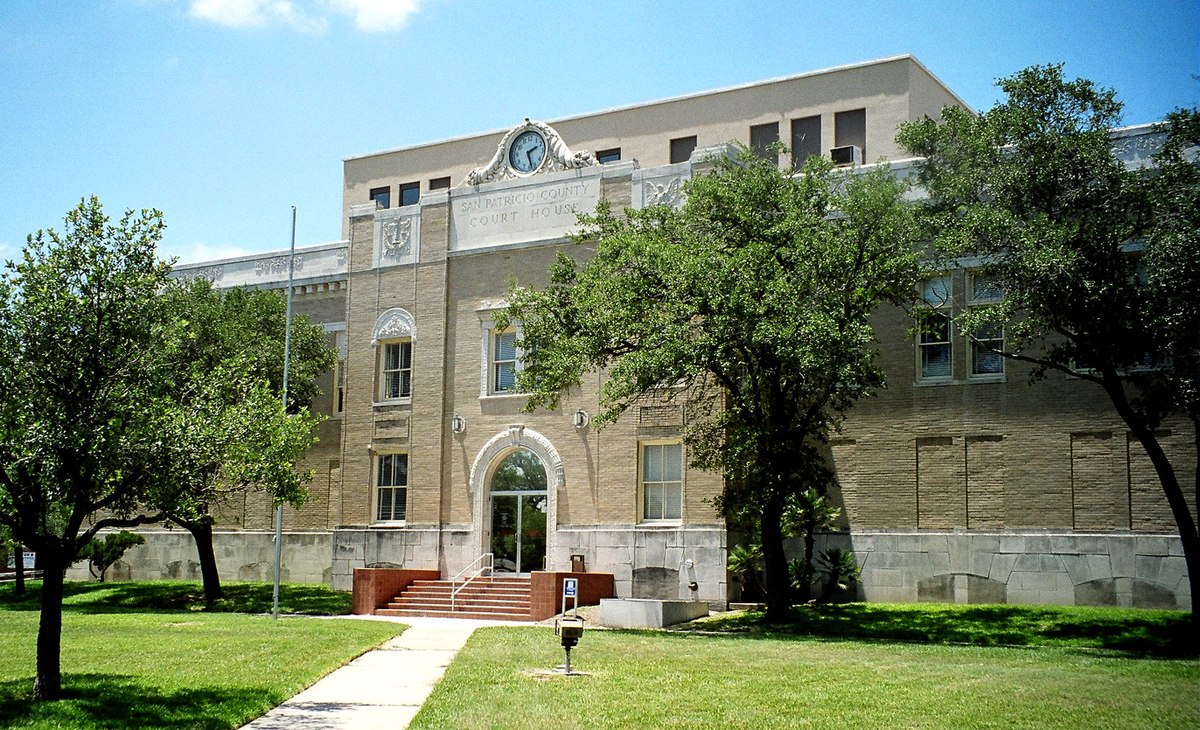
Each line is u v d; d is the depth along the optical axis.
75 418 15.03
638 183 34.12
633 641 22.58
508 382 35.69
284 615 32.50
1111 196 23.00
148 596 37.53
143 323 16.00
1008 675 17.50
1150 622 24.83
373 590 32.84
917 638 24.53
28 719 14.00
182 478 15.62
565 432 34.22
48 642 15.40
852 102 38.78
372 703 15.82
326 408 40.59
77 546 15.55
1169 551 27.89
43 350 15.18
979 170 24.36
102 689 16.23
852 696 15.52
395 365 37.97
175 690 16.34
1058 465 29.39
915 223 25.52
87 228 15.72
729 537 31.94
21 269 15.44
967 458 30.48
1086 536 28.84
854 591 31.31
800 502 29.19
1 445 14.62
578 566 33.00
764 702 15.12
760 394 28.34
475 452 35.59
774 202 27.17
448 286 37.00
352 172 48.47
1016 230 22.47
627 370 25.25
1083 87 24.00
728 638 23.59
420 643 23.47
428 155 46.97
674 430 32.50
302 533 40.44
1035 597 29.22
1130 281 24.06
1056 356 23.86
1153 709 14.60
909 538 30.83
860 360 24.91
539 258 35.44
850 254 25.20
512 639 23.19
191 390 17.11
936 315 27.53
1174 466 28.11
